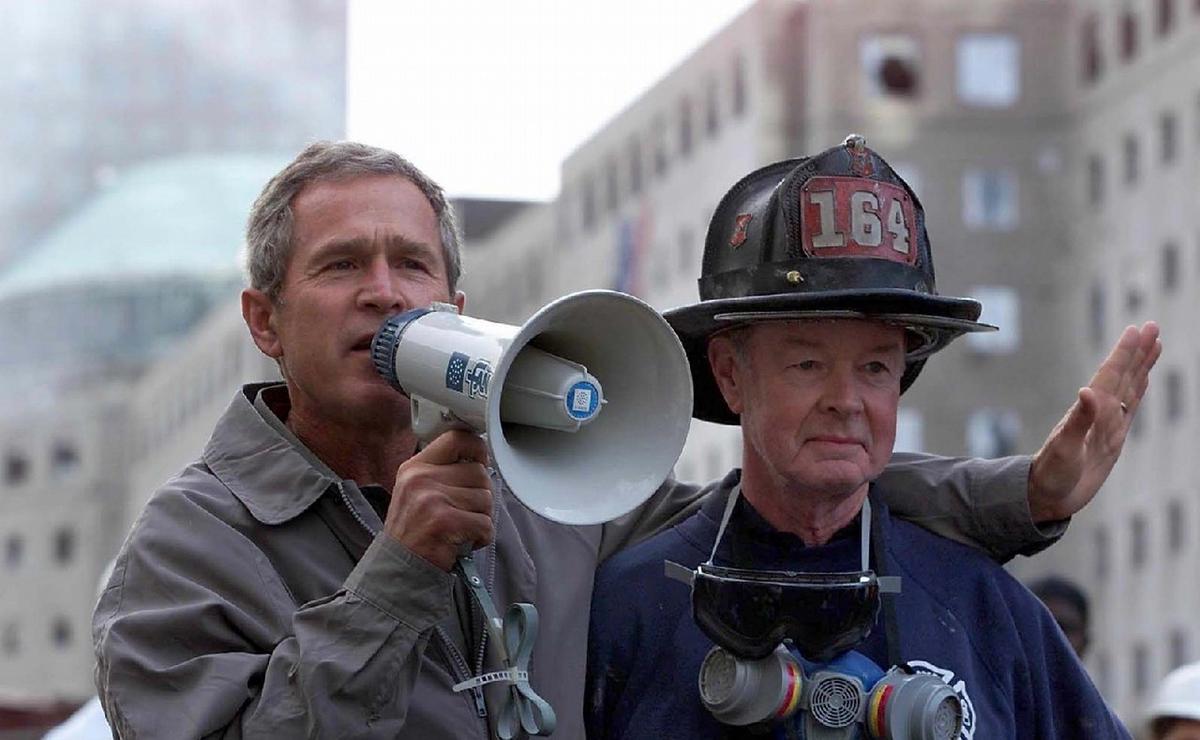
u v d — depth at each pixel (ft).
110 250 225.76
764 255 13.76
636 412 12.44
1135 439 122.31
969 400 126.93
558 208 136.36
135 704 12.66
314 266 13.56
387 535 12.37
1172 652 116.88
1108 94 123.95
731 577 13.43
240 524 13.62
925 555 14.46
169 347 222.89
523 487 11.80
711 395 15.02
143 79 221.87
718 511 14.60
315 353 13.53
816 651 13.34
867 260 13.58
